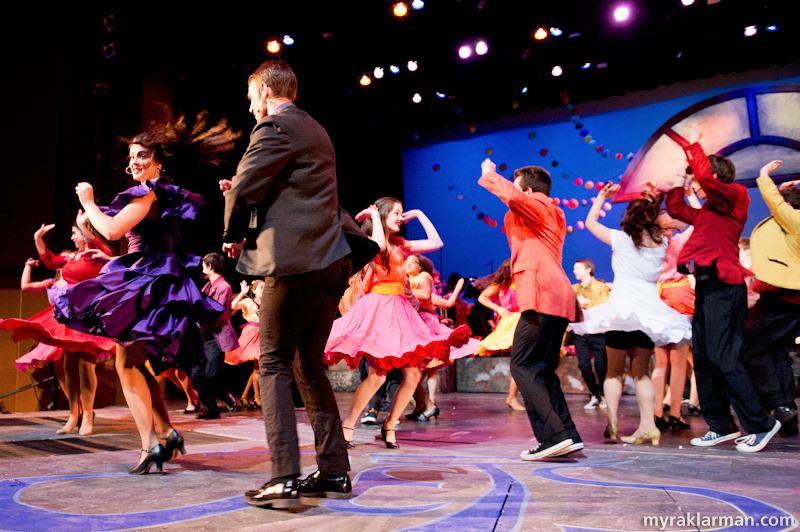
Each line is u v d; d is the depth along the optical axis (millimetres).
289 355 1837
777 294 3457
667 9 7832
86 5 6621
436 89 9203
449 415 5004
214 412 4898
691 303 4391
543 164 10422
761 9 7695
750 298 4465
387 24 8047
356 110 9539
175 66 7441
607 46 8422
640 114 9820
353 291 4449
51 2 6562
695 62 8742
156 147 2559
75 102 6504
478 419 4668
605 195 3396
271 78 1972
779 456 2746
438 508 1734
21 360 4086
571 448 2568
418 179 11359
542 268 2703
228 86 7922
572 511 1695
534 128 10531
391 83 9234
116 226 2186
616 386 3342
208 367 4906
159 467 2271
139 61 6727
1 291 6191
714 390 3092
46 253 4320
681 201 3354
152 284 2295
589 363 5555
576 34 8305
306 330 1919
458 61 8727
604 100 10062
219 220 7430
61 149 6426
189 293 2391
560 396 2824
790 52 8359
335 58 8461
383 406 5449
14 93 6516
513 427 4113
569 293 2729
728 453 2848
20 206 6348
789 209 3264
